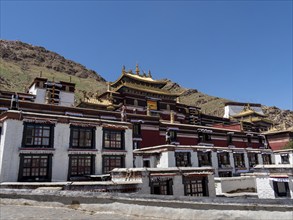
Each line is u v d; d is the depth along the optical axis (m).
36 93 50.16
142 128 40.31
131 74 62.12
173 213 7.21
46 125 23.80
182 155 34.38
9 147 21.39
